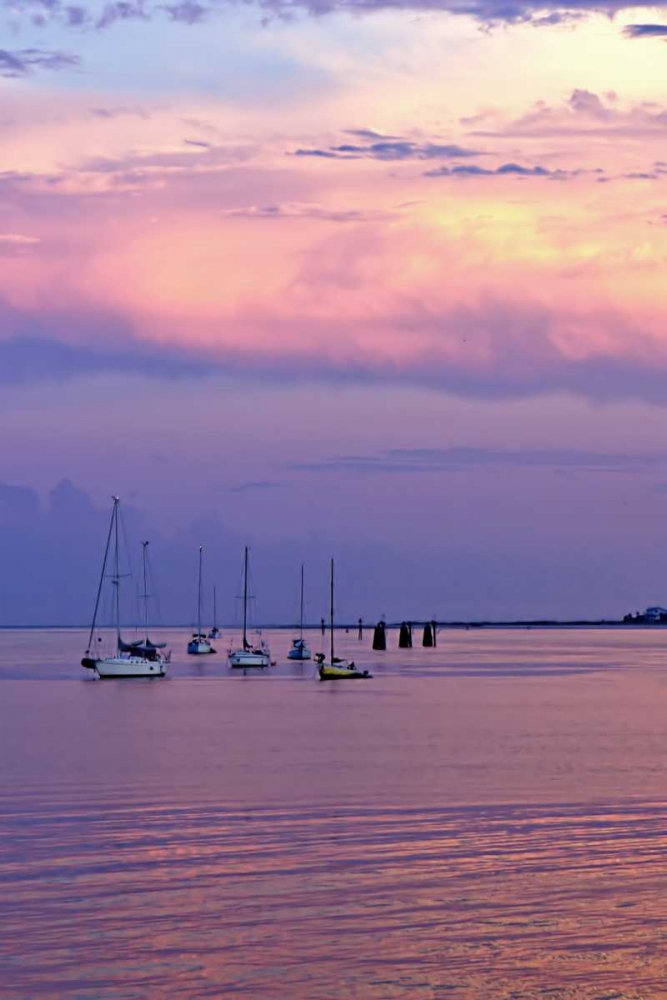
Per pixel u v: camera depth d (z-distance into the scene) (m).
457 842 61.94
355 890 53.25
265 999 42.16
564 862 57.78
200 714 139.62
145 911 50.47
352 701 159.62
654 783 80.88
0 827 66.06
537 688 188.75
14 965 44.75
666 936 47.75
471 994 42.72
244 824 66.56
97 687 193.50
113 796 76.19
